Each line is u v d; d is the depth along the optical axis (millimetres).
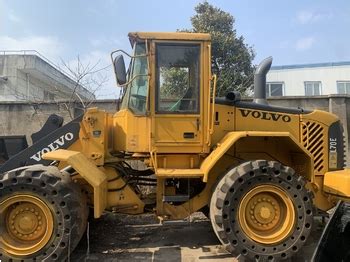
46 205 4668
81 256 5113
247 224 4895
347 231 3248
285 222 4906
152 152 5227
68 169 5172
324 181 5574
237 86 15477
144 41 5242
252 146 5594
